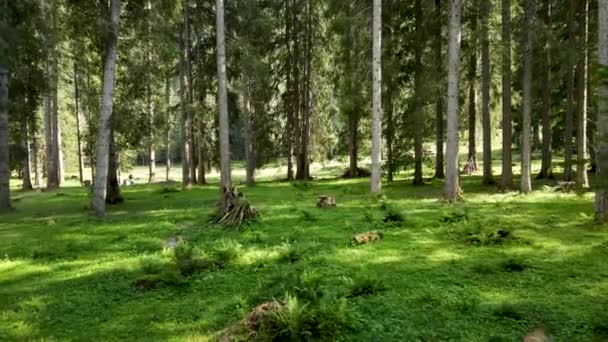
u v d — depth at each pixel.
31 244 11.50
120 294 7.63
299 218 13.27
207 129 27.45
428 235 10.77
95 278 8.58
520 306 6.30
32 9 16.30
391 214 12.40
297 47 29.02
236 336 5.48
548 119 21.66
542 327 5.64
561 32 19.78
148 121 18.75
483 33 16.50
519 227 11.12
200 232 12.20
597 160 5.89
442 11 19.91
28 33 16.14
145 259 9.62
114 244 11.29
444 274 7.84
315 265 8.69
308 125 29.75
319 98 30.38
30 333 6.19
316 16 28.59
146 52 18.73
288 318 5.53
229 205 13.38
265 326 5.55
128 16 16.67
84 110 33.94
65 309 7.04
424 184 21.81
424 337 5.48
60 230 13.13
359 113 22.72
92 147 25.86
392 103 21.30
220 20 18.02
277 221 13.23
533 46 16.69
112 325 6.36
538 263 8.24
